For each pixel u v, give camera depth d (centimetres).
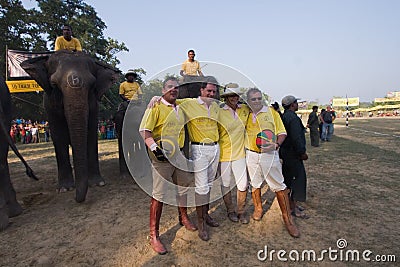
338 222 379
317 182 571
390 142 1213
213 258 298
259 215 392
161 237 347
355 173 644
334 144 1201
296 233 341
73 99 458
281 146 398
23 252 318
